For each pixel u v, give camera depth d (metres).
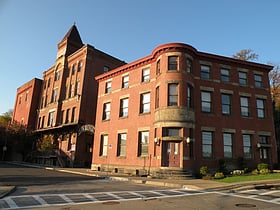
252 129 26.08
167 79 24.08
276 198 12.09
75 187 15.21
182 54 24.73
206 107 25.30
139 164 25.20
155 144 24.08
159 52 25.78
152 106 25.94
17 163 41.62
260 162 25.39
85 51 39.75
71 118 38.72
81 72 39.66
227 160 24.36
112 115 30.44
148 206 9.87
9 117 70.38
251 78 27.66
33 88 51.56
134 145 26.44
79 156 35.62
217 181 18.95
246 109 26.67
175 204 10.34
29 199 10.95
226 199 11.74
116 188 15.32
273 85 39.22
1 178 18.75
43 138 42.97
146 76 27.95
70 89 41.75
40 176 21.41
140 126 26.44
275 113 34.22
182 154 22.22
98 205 10.00
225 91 26.16
